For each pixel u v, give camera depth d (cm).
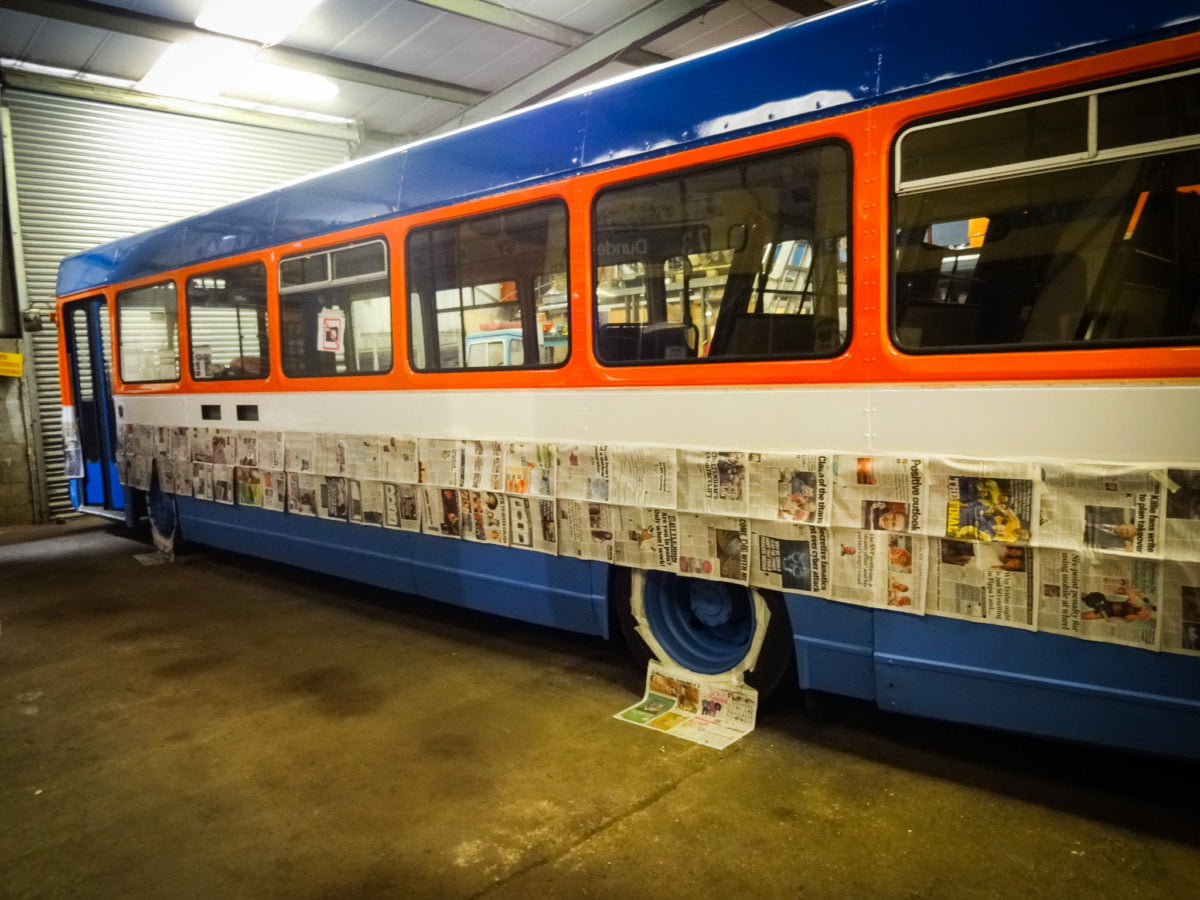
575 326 400
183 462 694
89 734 394
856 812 301
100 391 869
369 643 510
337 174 522
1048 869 264
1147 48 254
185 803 326
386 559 521
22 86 923
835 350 319
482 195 436
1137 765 328
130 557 784
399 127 1184
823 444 324
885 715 380
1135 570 263
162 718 409
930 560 301
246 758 362
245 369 615
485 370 443
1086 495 270
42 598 647
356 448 525
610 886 264
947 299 295
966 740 355
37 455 984
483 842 291
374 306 505
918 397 300
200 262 642
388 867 279
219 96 1023
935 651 305
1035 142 274
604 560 397
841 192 315
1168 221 257
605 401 391
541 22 827
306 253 546
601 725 381
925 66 292
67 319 868
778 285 336
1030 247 279
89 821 316
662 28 789
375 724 392
